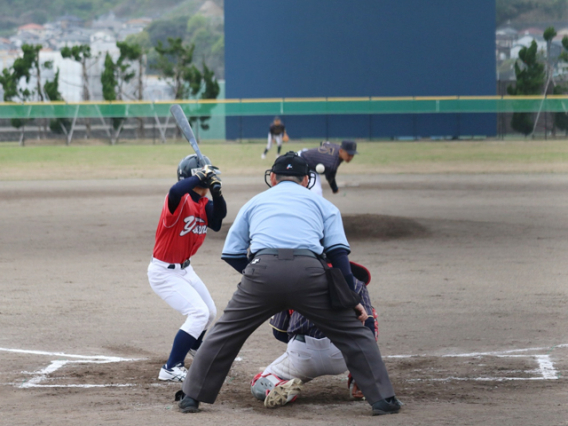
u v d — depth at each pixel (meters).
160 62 159.62
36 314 22.98
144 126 149.12
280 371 14.21
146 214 50.03
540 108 129.50
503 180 72.06
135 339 20.02
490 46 138.25
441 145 121.75
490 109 131.62
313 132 140.88
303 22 140.12
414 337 19.75
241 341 13.04
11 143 136.62
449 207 52.03
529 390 14.47
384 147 119.25
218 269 30.66
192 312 16.05
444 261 32.16
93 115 130.50
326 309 12.61
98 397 14.30
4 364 17.31
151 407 13.41
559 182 69.38
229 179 74.19
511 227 42.59
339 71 140.12
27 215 49.88
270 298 12.59
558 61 141.50
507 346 18.62
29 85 194.50
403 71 138.75
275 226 12.85
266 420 12.25
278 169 13.80
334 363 13.96
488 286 26.75
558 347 18.44
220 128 152.62
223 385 15.56
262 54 142.88
